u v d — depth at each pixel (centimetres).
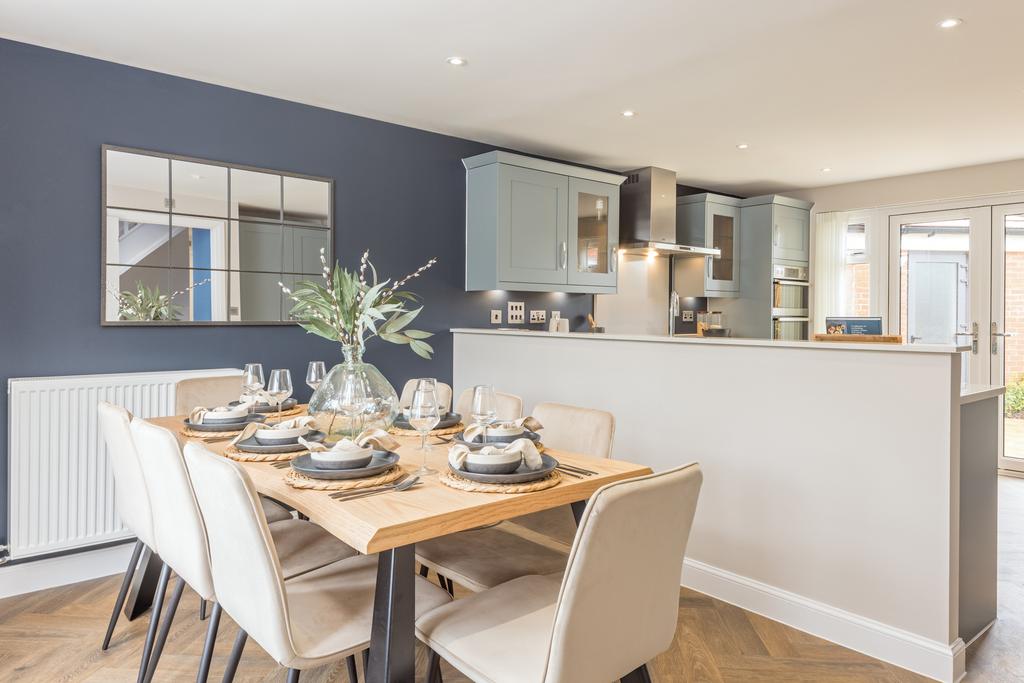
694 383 269
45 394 259
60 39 263
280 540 200
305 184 341
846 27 248
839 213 550
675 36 257
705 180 532
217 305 314
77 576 276
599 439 209
